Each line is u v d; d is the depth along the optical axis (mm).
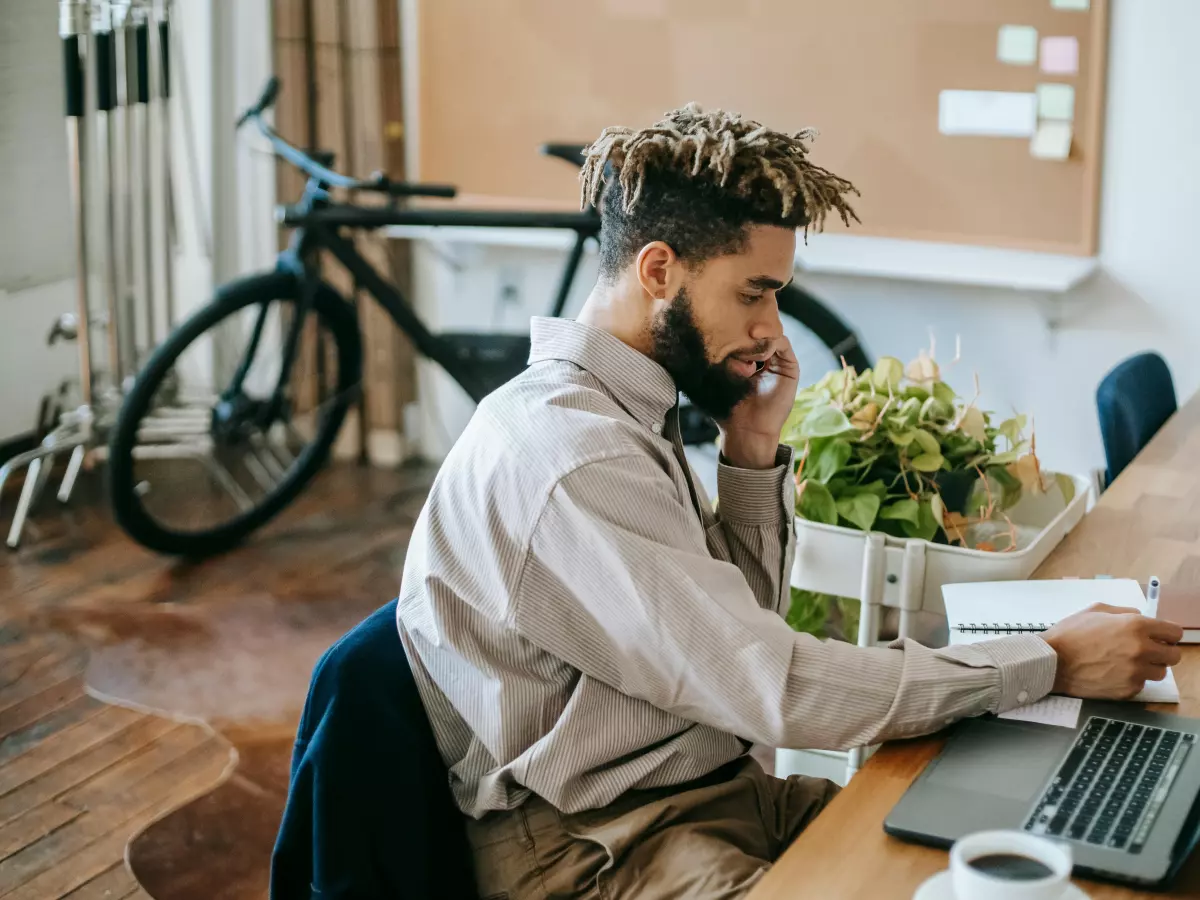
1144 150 2816
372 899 1232
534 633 1208
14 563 3215
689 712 1226
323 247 3137
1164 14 2725
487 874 1287
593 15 3201
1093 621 1264
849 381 1702
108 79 3287
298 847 1265
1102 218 2893
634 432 1243
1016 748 1163
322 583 3148
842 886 1013
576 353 1285
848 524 1651
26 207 3613
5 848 2176
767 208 1210
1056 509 1767
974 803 1086
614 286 1294
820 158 3064
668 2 3115
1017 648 1231
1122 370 2145
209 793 2326
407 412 3914
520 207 3414
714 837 1249
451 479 1255
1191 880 995
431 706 1296
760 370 1385
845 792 1135
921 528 1610
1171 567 1583
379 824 1239
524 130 3359
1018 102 2871
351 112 3584
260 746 2467
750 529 1463
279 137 3277
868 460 1636
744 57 3076
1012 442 1731
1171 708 1247
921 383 1742
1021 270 2869
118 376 3498
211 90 3734
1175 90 2754
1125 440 2053
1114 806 1062
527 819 1268
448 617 1240
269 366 3871
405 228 3535
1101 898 972
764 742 1200
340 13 3512
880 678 1182
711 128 1222
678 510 1206
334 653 1262
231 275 3867
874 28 2941
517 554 1197
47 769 2393
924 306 3098
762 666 1163
